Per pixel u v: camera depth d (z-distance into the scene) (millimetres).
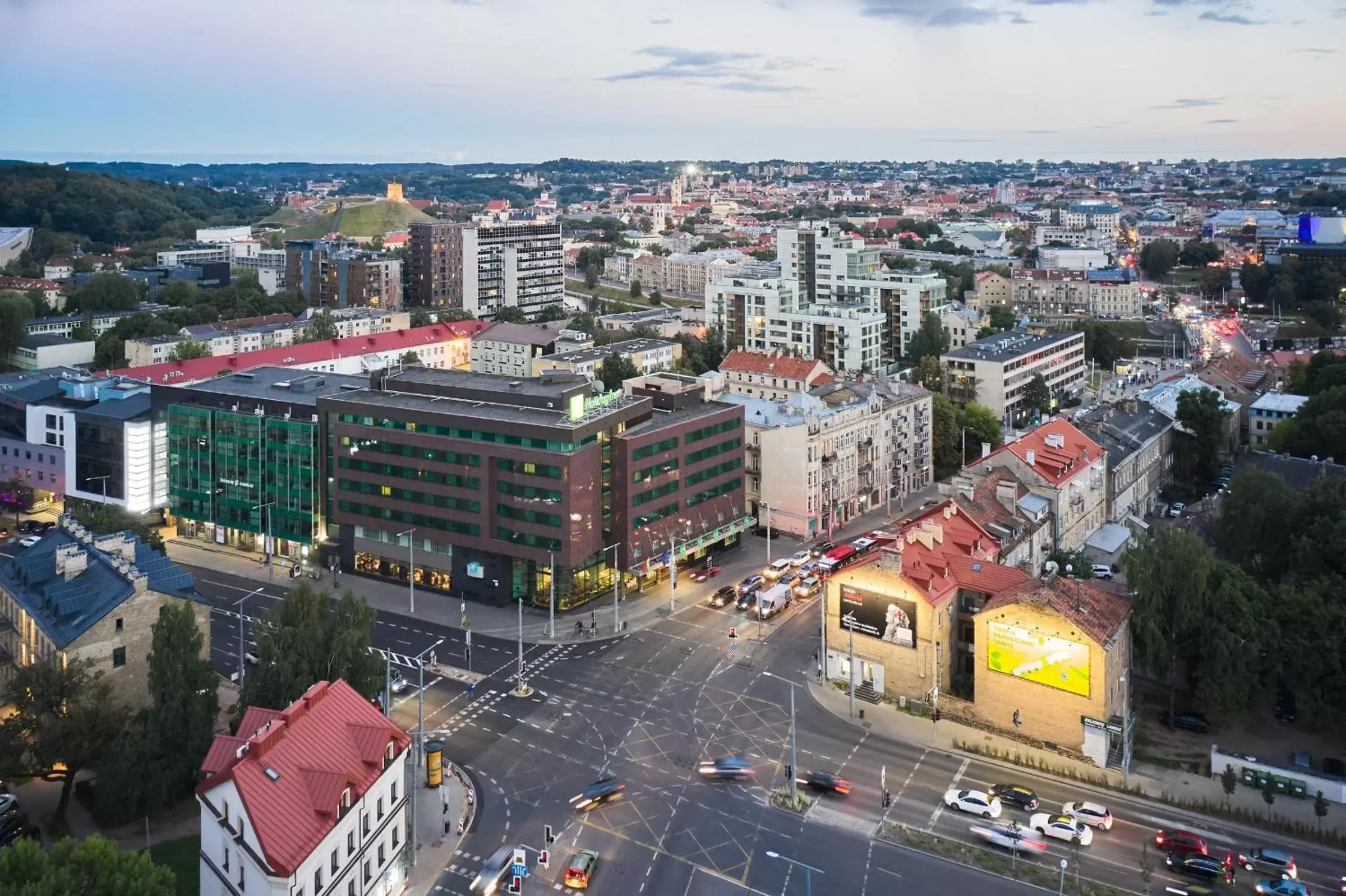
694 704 133250
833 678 138000
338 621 118438
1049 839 103812
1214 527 176750
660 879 98000
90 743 105750
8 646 127000
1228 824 106625
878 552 133750
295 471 189000
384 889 94688
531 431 162375
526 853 102000
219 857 86750
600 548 168875
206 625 129375
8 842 101500
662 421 179875
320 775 87125
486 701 134500
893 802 110625
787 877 98000
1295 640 118938
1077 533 180625
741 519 194625
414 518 175500
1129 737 118688
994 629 123812
